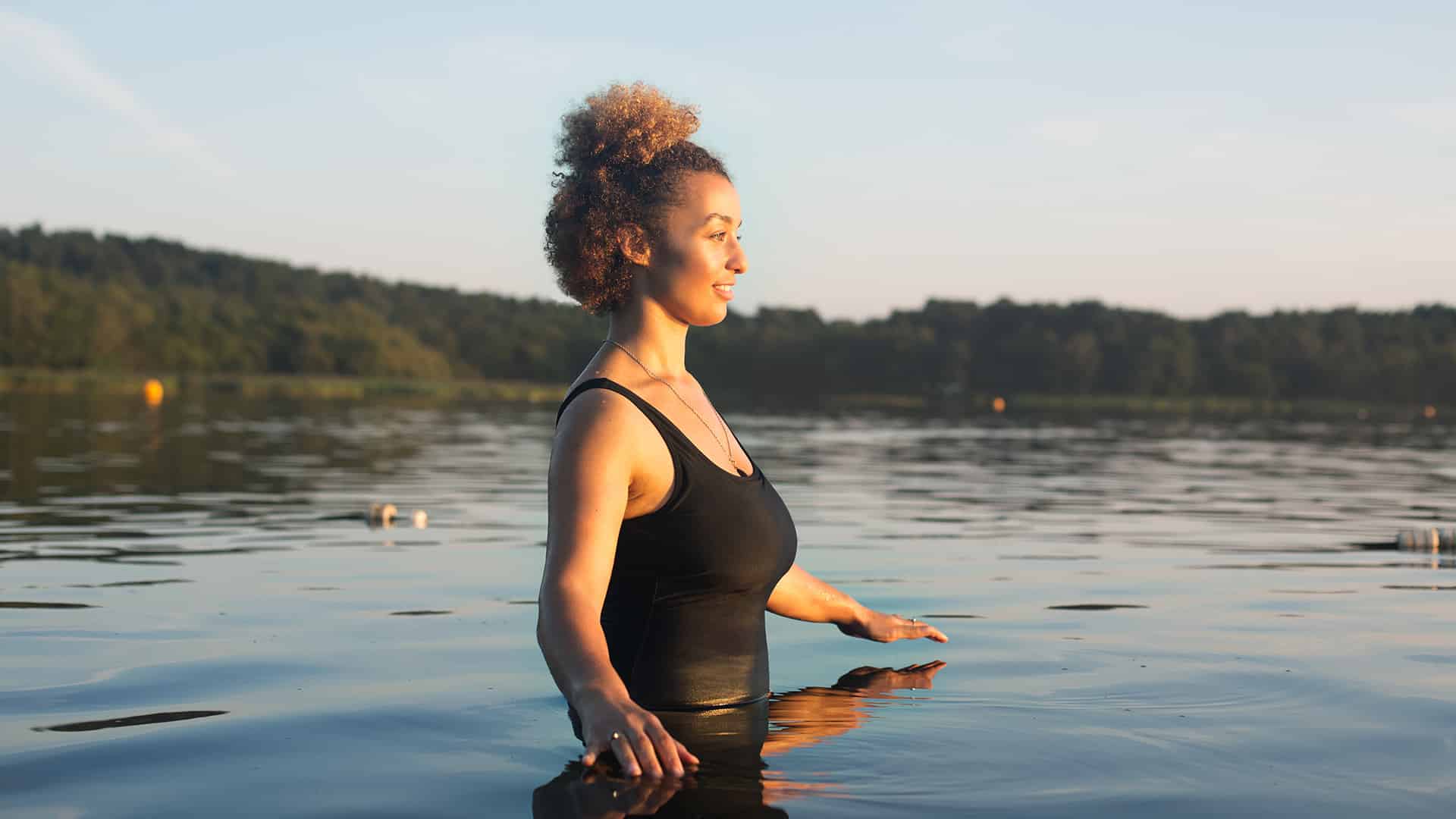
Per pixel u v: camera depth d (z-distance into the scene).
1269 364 84.62
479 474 11.55
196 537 6.23
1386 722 2.30
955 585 4.71
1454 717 2.35
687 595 2.16
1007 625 3.64
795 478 11.66
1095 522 7.57
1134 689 2.61
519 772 1.94
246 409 33.03
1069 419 38.97
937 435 23.02
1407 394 78.31
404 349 93.31
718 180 2.19
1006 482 11.26
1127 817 1.71
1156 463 15.12
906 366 88.69
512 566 5.16
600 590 1.96
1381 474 13.17
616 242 2.14
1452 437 26.27
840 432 23.72
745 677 2.23
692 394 2.22
